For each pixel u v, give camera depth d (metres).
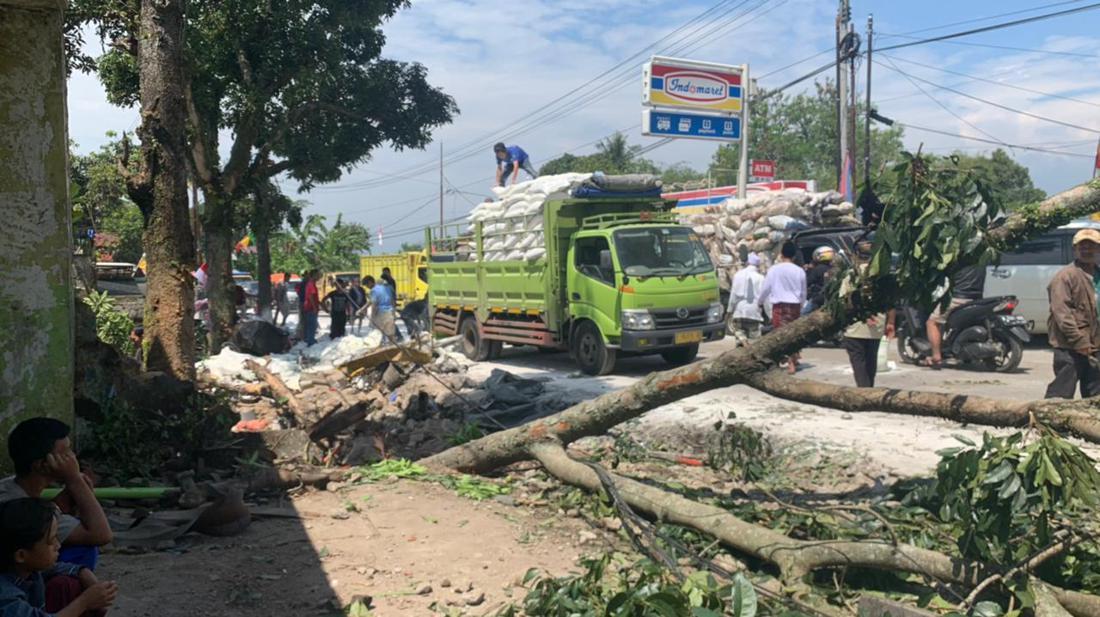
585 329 14.26
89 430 6.91
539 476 7.19
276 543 5.33
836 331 5.62
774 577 4.85
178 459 7.11
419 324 22.08
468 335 17.44
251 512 5.85
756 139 69.38
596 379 13.58
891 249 5.03
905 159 5.01
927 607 4.33
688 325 13.86
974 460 4.24
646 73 28.16
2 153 5.75
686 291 13.78
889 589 4.70
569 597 4.00
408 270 35.78
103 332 12.23
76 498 3.43
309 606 4.41
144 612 4.21
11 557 2.73
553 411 10.34
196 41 17.17
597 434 6.70
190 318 9.55
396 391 10.83
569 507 6.25
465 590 4.68
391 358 12.30
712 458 7.26
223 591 4.55
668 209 15.62
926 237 4.83
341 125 20.95
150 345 9.41
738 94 29.23
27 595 2.81
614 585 4.65
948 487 4.36
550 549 5.43
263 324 17.62
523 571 4.98
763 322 15.18
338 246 53.12
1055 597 3.98
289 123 19.06
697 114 28.88
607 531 5.79
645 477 7.29
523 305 15.45
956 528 4.70
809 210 23.56
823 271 14.17
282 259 49.69
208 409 7.71
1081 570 4.41
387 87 20.58
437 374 12.52
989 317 12.94
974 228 4.80
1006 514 4.15
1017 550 4.41
